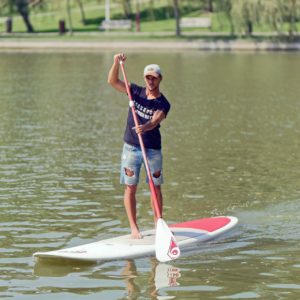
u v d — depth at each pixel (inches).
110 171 587.5
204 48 2477.9
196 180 559.5
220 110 989.8
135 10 3262.8
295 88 1289.4
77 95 1155.3
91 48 2554.1
